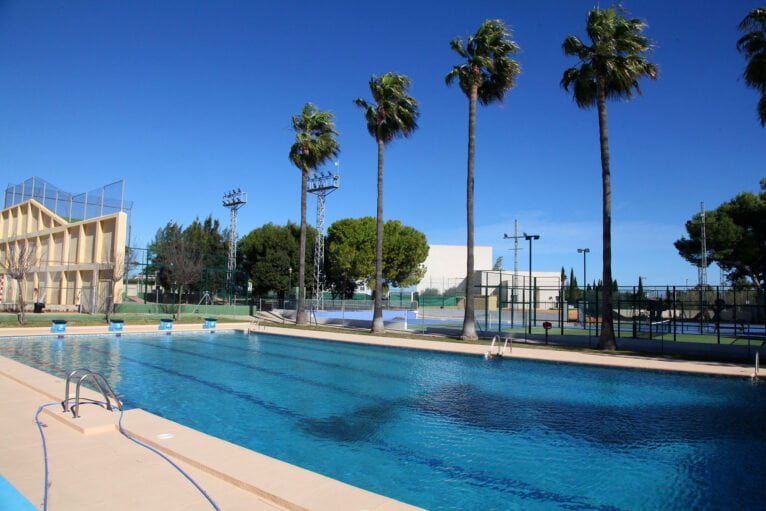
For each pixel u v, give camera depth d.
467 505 6.09
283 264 49.47
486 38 24.50
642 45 21.58
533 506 6.08
